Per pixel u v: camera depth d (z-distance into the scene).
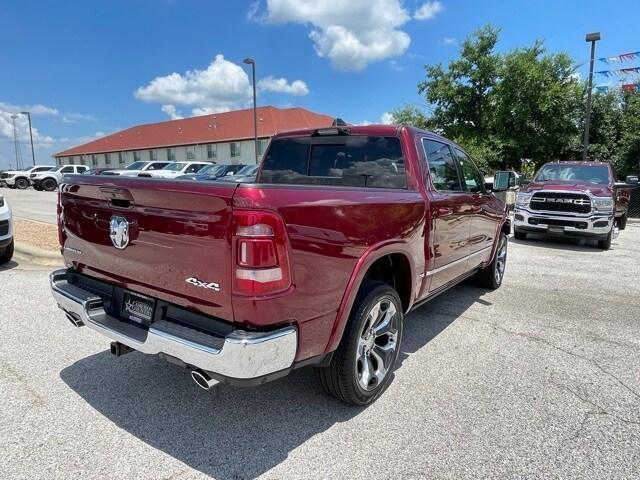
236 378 2.21
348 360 2.84
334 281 2.59
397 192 3.28
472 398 3.21
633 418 2.96
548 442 2.69
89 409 2.99
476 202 4.79
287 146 4.45
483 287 6.20
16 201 20.70
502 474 2.40
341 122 4.43
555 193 9.83
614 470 2.44
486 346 4.17
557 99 24.58
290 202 2.31
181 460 2.49
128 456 2.52
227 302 2.23
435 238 3.78
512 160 26.81
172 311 2.56
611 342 4.29
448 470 2.43
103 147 64.69
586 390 3.34
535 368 3.71
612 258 8.70
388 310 3.22
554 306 5.43
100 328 2.78
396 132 3.81
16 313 4.80
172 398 3.15
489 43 27.12
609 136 23.19
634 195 17.83
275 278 2.22
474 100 28.28
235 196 2.15
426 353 4.00
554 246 10.20
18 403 3.04
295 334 2.36
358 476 2.38
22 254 7.66
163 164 26.92
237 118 54.41
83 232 3.05
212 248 2.24
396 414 2.99
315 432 2.78
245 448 2.61
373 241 2.88
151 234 2.52
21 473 2.36
